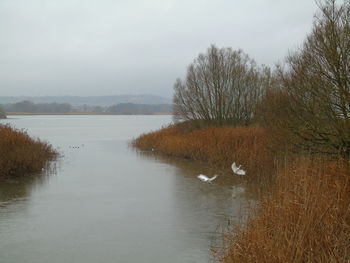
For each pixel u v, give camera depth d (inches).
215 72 1381.6
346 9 487.5
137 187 788.6
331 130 486.6
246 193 711.1
